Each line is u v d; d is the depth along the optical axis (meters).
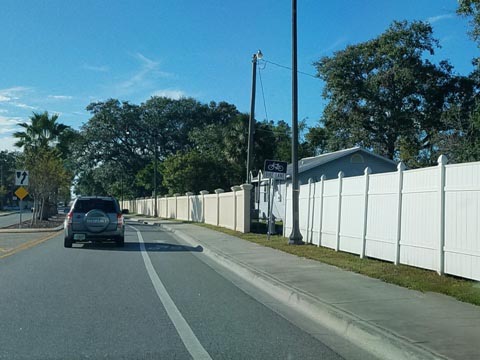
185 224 37.56
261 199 42.19
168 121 87.69
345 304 9.14
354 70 45.06
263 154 52.91
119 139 86.62
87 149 85.25
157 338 7.42
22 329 7.83
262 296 10.90
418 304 9.09
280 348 7.03
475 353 6.27
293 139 19.48
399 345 6.68
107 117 83.75
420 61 43.59
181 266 15.40
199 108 90.00
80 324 8.18
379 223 13.84
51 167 37.56
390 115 44.59
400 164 12.77
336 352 6.89
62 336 7.46
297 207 19.34
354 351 6.96
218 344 7.17
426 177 11.73
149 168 78.00
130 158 86.75
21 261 15.83
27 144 44.06
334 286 10.96
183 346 7.04
